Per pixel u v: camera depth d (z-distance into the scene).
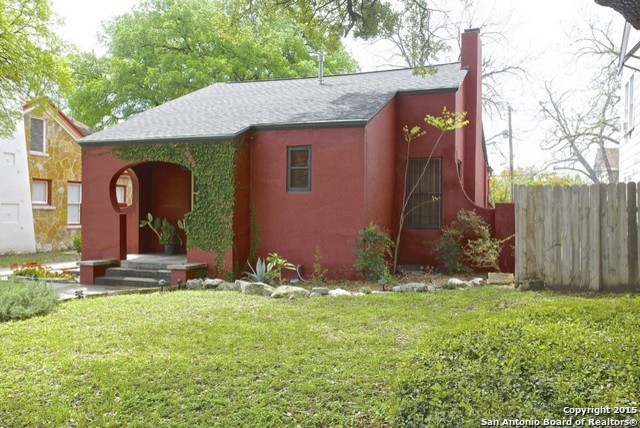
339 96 14.00
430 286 9.80
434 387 3.59
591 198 8.60
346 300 8.67
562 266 8.83
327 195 11.85
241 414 4.20
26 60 13.90
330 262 11.82
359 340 6.11
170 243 15.02
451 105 13.68
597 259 8.53
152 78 24.33
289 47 27.42
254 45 25.33
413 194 14.02
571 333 4.45
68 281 12.50
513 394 3.45
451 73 15.20
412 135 13.95
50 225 20.45
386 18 13.28
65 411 4.30
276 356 5.52
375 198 12.38
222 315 7.53
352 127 11.64
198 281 10.95
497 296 8.55
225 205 11.84
